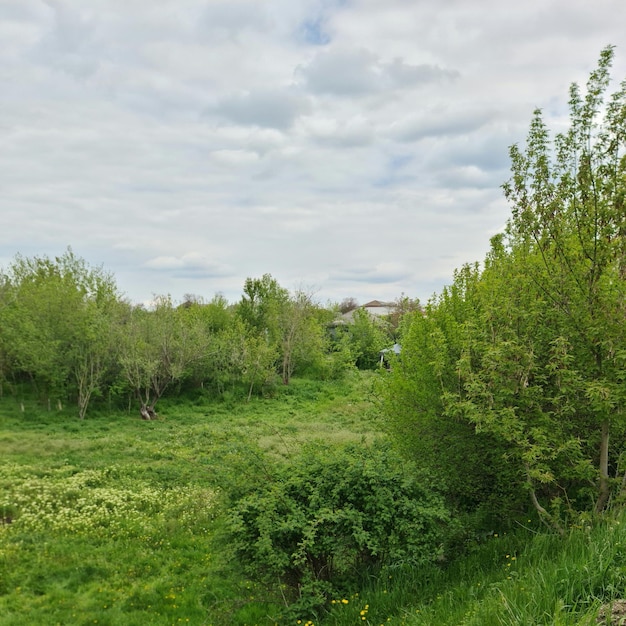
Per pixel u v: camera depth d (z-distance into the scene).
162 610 7.91
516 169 6.63
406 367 9.62
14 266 32.47
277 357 36.12
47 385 28.36
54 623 7.43
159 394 29.59
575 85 6.12
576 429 6.79
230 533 6.99
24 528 10.88
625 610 3.54
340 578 6.82
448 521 6.71
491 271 8.59
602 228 5.98
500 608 3.97
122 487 14.35
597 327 5.91
